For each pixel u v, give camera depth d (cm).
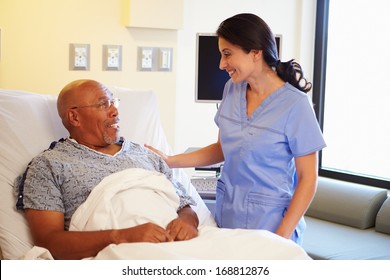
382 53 363
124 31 323
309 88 214
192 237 193
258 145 209
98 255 176
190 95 366
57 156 198
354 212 331
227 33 200
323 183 354
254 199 212
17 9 304
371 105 372
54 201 189
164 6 324
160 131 258
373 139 372
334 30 389
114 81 324
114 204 192
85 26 316
